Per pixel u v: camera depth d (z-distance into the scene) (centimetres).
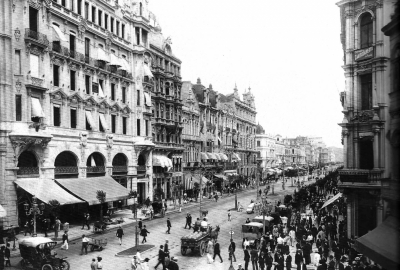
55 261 2539
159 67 6900
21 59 3797
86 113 4866
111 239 3725
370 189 2942
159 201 5844
